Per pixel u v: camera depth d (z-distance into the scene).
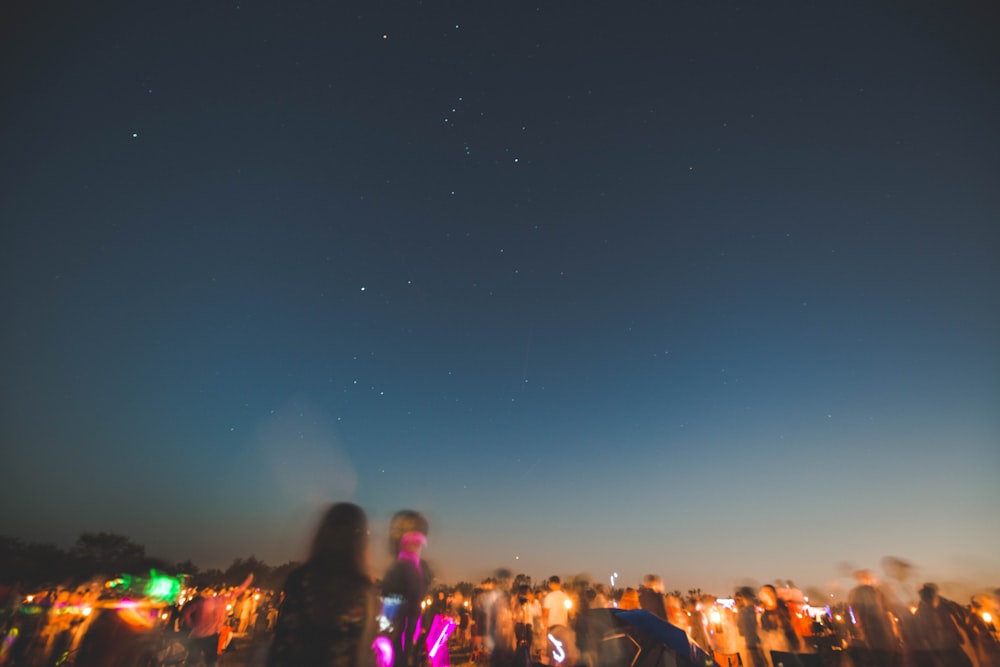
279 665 2.06
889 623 8.09
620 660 4.21
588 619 4.54
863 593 8.44
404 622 3.29
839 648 11.52
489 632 10.03
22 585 8.05
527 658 8.99
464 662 12.05
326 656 2.05
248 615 13.68
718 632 11.23
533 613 11.54
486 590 10.84
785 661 8.80
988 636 8.98
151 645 4.33
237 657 9.35
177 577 4.57
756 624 9.52
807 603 11.74
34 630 7.63
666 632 4.21
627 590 8.30
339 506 2.46
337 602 2.15
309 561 2.30
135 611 4.09
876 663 8.23
